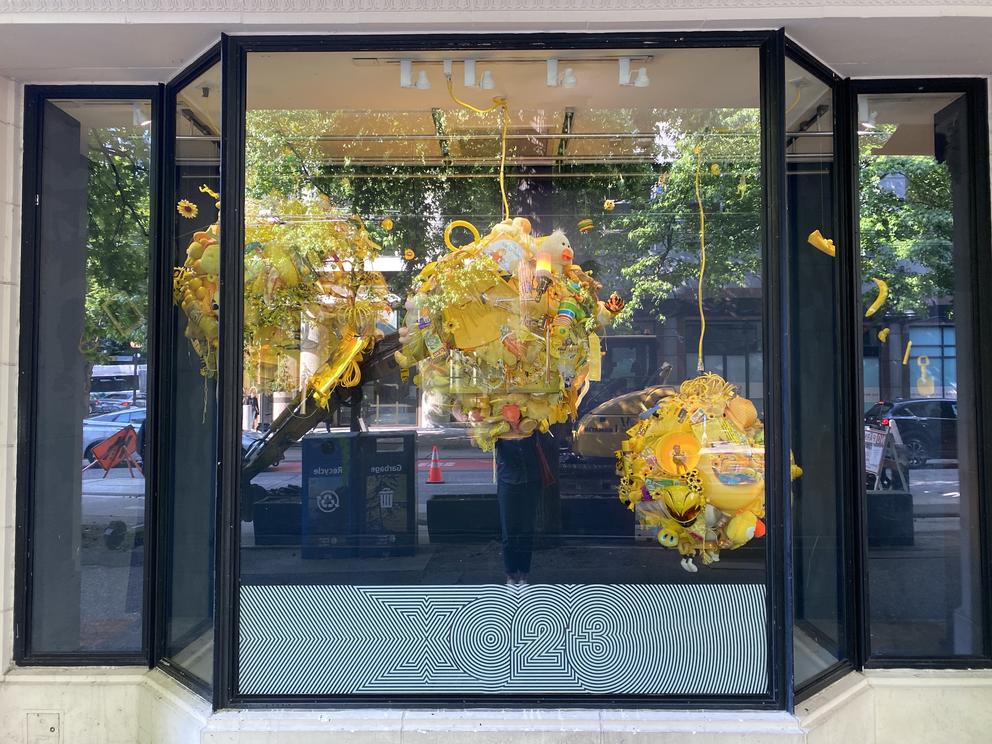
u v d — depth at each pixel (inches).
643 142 116.6
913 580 116.5
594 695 105.4
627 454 109.3
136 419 118.7
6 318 116.6
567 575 108.0
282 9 99.5
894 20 98.8
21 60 111.6
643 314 112.7
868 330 118.3
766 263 104.6
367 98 115.2
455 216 119.6
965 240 119.5
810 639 109.4
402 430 110.7
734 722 99.3
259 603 105.1
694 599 105.4
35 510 118.7
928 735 110.9
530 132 119.3
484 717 101.4
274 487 106.8
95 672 114.7
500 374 112.5
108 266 119.8
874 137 120.0
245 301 106.1
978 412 118.3
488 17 99.5
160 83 119.6
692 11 98.7
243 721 100.5
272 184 111.1
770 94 103.1
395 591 107.4
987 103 118.7
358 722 100.6
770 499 103.2
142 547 117.9
